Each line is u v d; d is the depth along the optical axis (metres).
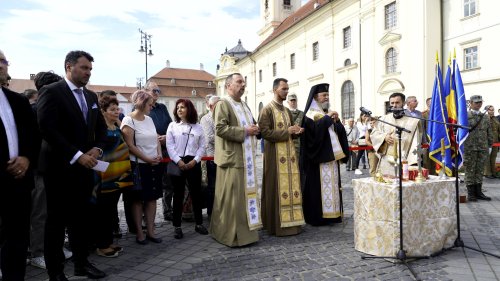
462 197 6.59
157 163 4.67
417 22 18.53
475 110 6.98
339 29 25.52
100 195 4.10
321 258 3.97
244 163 4.57
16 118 3.03
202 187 5.83
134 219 4.68
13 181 2.92
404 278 3.38
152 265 3.92
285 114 5.11
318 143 5.32
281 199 4.88
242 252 4.26
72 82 3.47
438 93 5.59
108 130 4.16
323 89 5.57
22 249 2.98
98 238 4.21
